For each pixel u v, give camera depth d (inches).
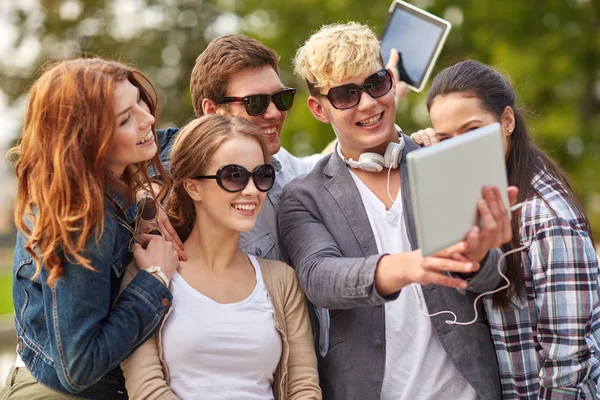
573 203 98.5
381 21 426.6
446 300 99.3
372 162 103.6
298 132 435.8
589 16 436.8
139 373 89.0
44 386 91.9
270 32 463.5
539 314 95.1
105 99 86.8
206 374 90.6
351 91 101.1
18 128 684.1
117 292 92.9
